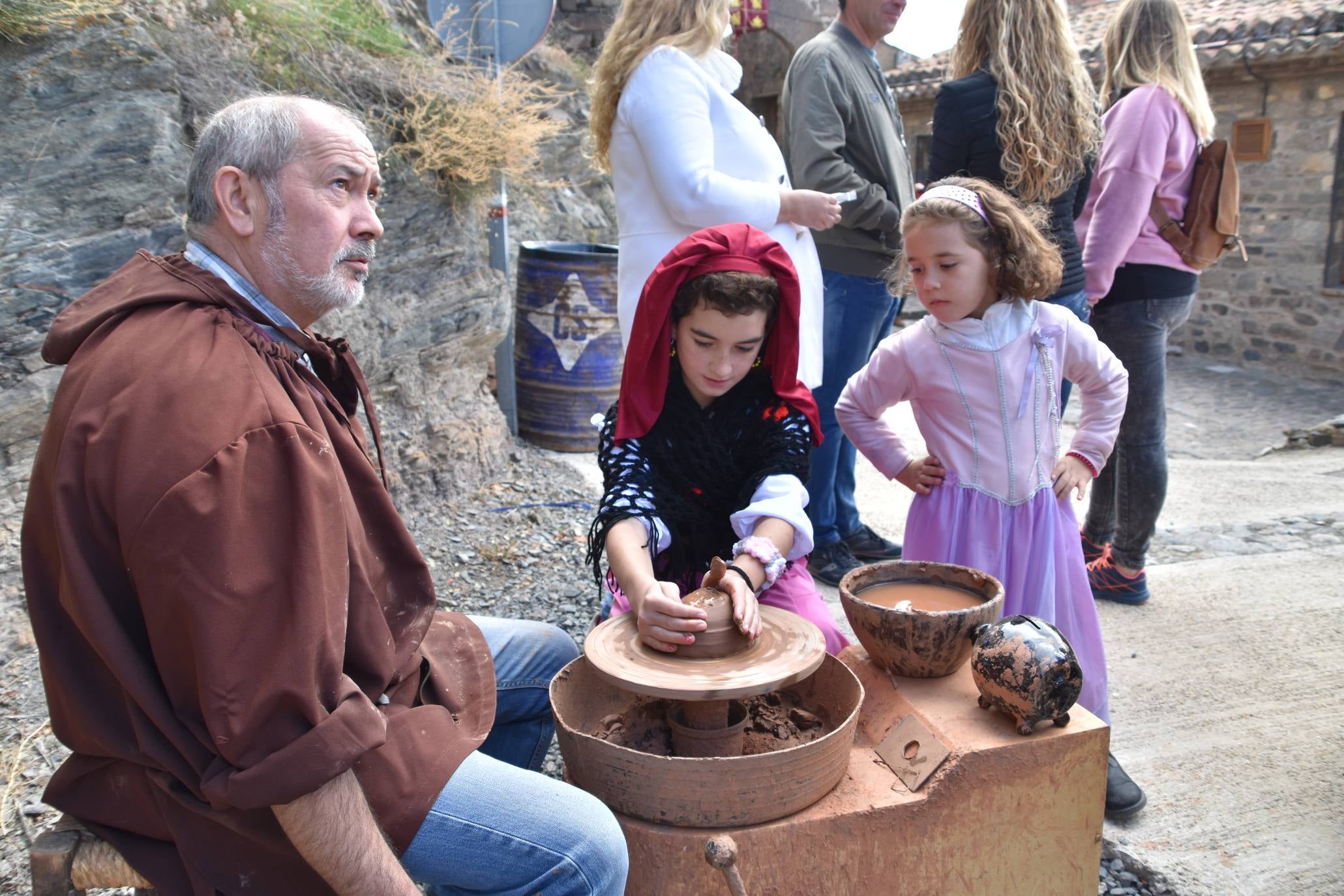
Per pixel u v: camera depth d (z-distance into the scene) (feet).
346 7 14.87
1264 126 35.37
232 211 4.93
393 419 14.12
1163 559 13.39
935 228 7.16
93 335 4.69
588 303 16.46
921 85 42.78
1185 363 37.96
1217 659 10.21
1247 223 36.68
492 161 15.10
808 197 9.32
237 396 4.34
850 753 5.33
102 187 10.34
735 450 6.88
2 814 7.44
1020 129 9.39
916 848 5.23
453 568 12.61
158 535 4.04
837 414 8.28
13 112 10.03
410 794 4.69
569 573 12.55
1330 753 8.52
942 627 5.66
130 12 11.06
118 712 4.64
